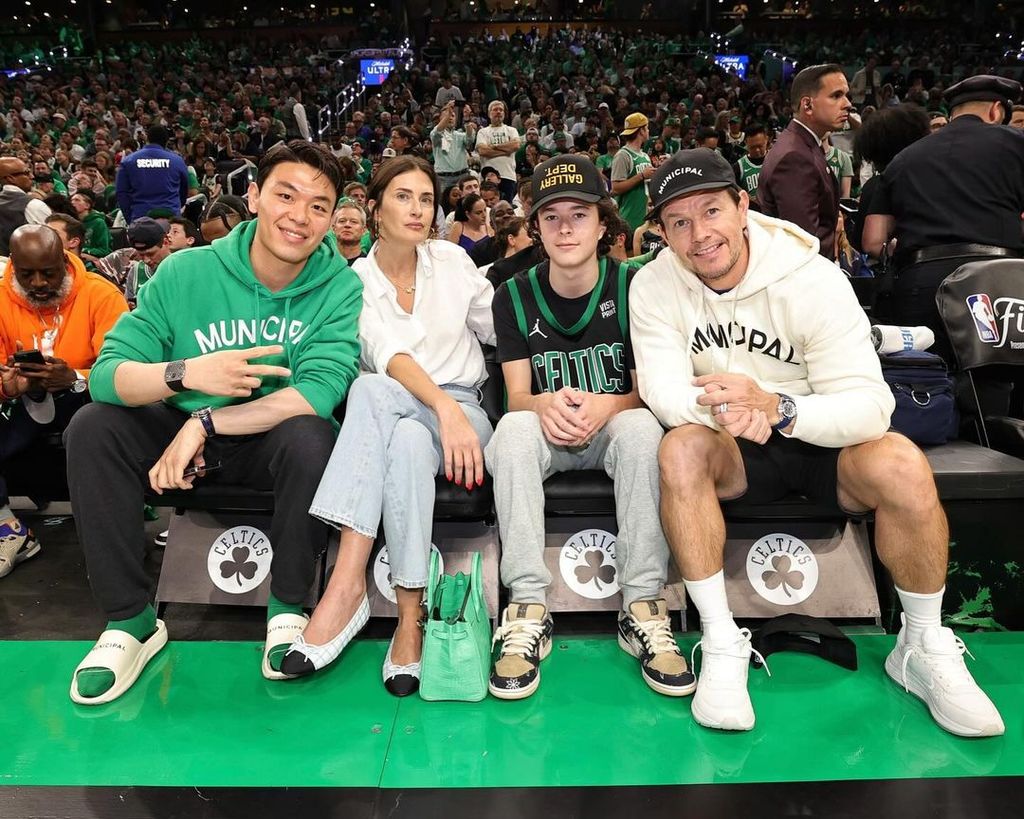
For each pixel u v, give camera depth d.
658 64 19.41
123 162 6.25
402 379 2.12
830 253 3.26
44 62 21.05
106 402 1.92
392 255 2.26
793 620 2.01
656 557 1.95
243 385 1.87
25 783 1.56
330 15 26.94
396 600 2.05
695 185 1.81
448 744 1.68
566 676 1.96
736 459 1.95
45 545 2.92
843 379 1.85
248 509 2.13
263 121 12.21
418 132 12.78
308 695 1.87
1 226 4.48
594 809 1.48
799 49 21.31
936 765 1.60
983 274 2.38
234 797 1.51
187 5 26.47
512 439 1.97
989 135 2.74
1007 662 1.99
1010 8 21.64
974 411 2.41
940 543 1.75
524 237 3.64
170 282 2.07
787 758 1.63
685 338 2.06
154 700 1.86
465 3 25.25
